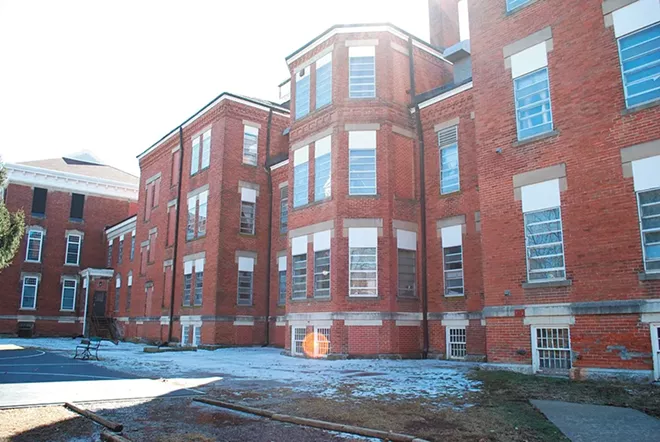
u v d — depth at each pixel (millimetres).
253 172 31016
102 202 51438
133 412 9312
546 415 8766
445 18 28016
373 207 21531
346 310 20844
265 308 30078
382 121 22172
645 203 12664
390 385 12453
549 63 15102
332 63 23438
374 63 22984
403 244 21781
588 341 13055
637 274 12445
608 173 13344
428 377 13945
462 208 20828
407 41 24109
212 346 27766
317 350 21531
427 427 7918
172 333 32438
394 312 20797
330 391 11570
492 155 16234
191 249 31844
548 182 14633
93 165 54812
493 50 16688
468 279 20234
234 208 29891
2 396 10680
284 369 16719
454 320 20469
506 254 15398
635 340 12250
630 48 13430
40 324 46594
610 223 13133
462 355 20219
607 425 8000
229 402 10070
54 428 8000
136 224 40938
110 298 46031
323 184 22953
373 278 21062
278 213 30500
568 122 14391
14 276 45969
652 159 12578
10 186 46719
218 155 30328
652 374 11797
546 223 14648
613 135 13367
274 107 32250
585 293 13375
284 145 32844
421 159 22672
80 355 22844
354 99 22547
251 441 7320
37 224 47688
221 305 28609
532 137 15141
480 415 8773
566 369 13523
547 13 15344
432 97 22281
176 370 16578
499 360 15109
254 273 30109
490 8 16969
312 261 22641
